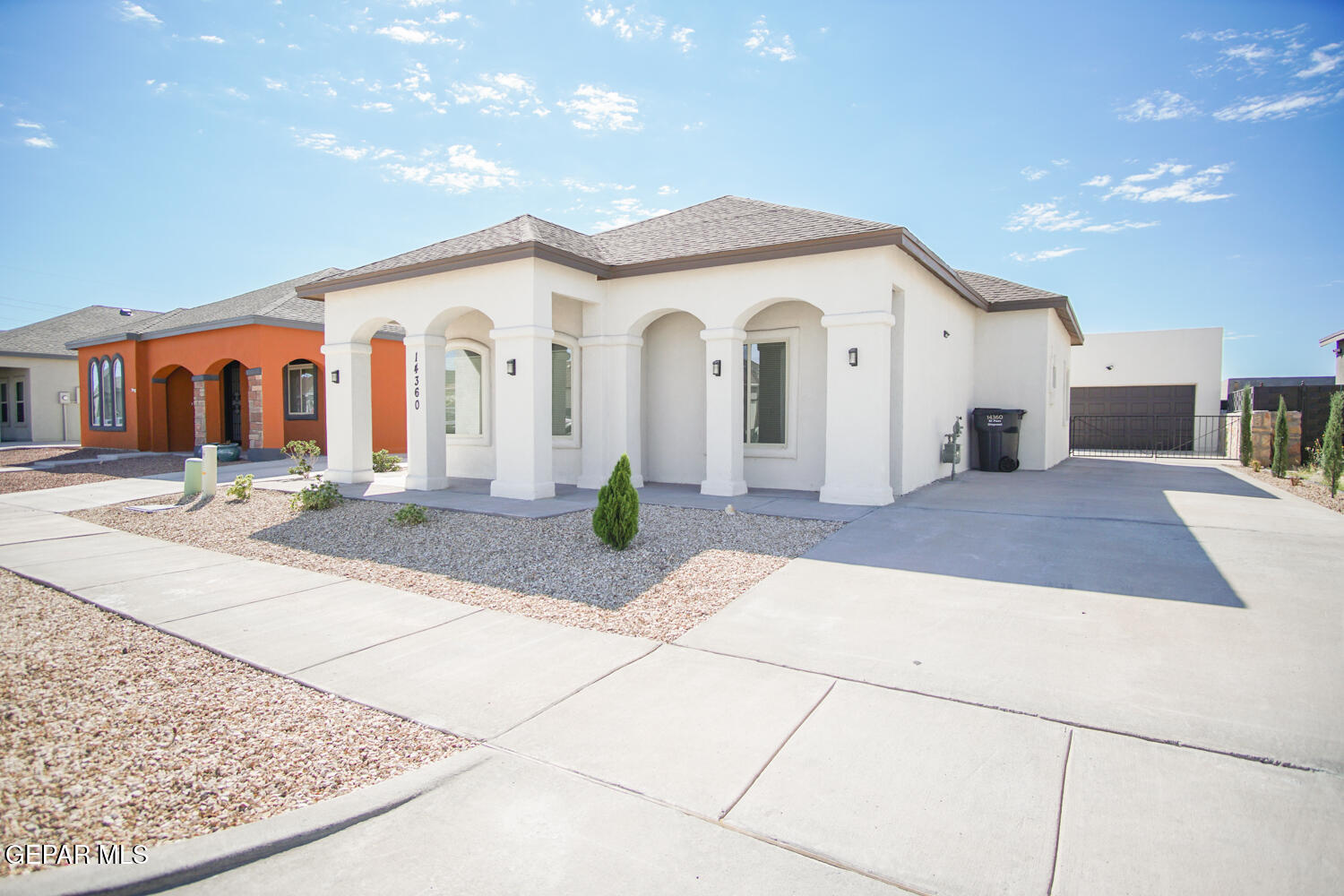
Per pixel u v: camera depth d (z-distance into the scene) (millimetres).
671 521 8406
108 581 6340
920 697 3697
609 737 3299
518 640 4719
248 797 2809
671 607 5410
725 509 9078
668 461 12375
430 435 11336
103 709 3611
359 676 4078
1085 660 4125
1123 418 23953
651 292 11062
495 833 2559
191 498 11023
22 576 6543
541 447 10297
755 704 3650
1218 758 3012
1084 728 3312
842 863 2367
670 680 3992
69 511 10414
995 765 2998
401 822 2643
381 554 7301
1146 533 7535
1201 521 8195
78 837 2492
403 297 11484
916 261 10398
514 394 10312
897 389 10266
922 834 2520
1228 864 2320
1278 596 5262
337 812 2648
